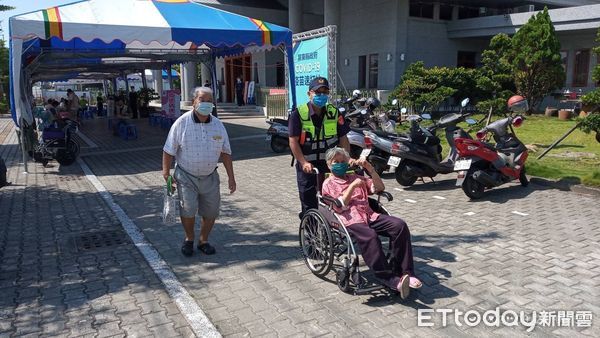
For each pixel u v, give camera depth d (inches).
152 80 1723.7
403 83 686.5
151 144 610.2
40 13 407.2
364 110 406.6
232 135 663.1
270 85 1065.5
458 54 878.4
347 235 158.2
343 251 169.6
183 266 190.7
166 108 783.1
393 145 307.6
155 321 147.5
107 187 341.4
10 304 159.3
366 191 172.9
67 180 370.9
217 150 189.9
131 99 1096.2
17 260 198.8
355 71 890.7
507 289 164.6
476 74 696.4
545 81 684.7
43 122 469.4
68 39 395.2
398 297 160.1
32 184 355.3
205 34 440.5
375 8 826.8
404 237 156.8
